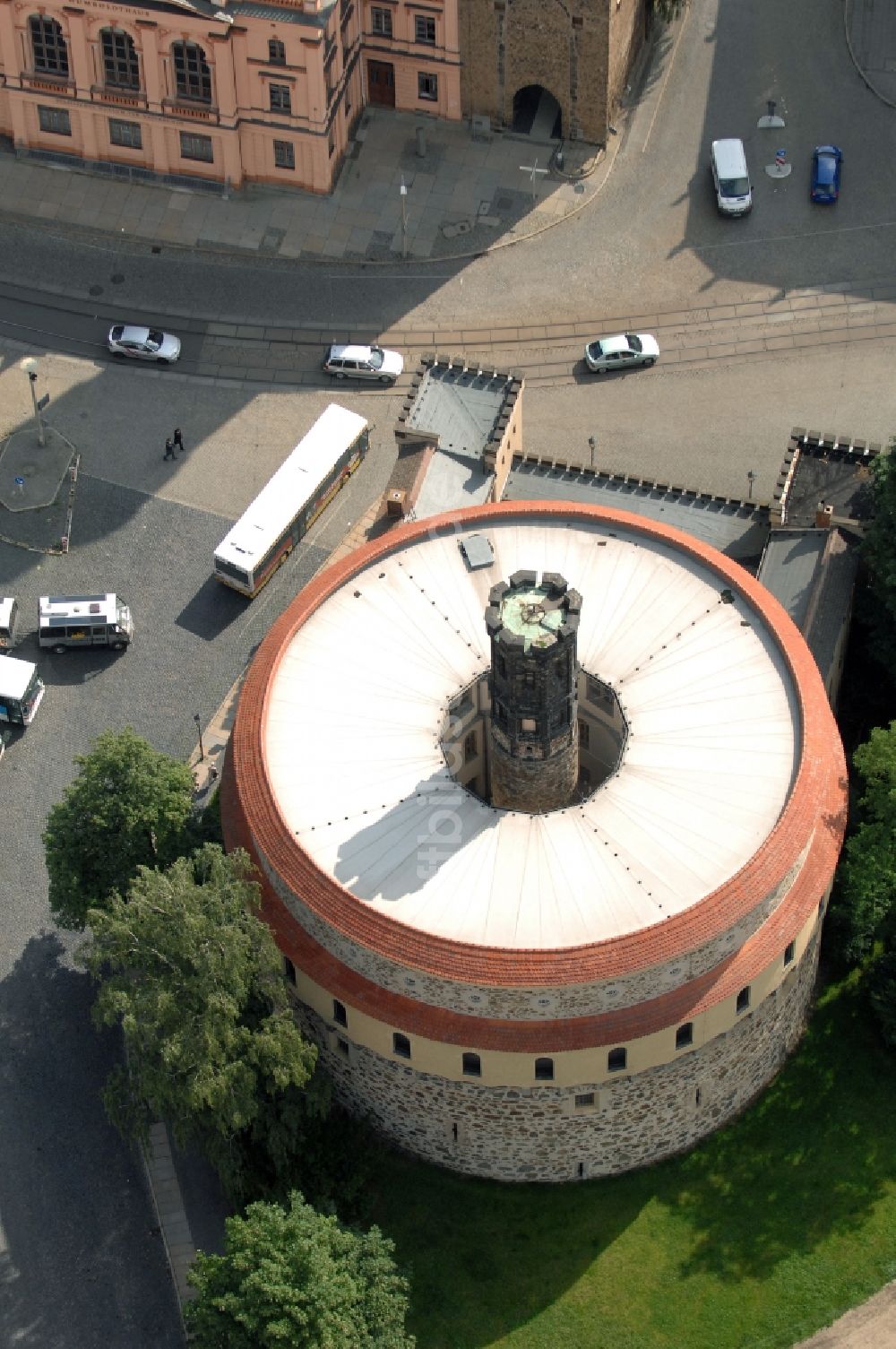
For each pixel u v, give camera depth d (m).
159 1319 124.75
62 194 178.25
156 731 149.25
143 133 175.50
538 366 169.38
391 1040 121.25
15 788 146.50
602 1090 121.62
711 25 188.00
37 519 160.75
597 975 114.75
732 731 126.19
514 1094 121.44
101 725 149.50
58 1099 132.62
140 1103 124.12
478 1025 118.12
